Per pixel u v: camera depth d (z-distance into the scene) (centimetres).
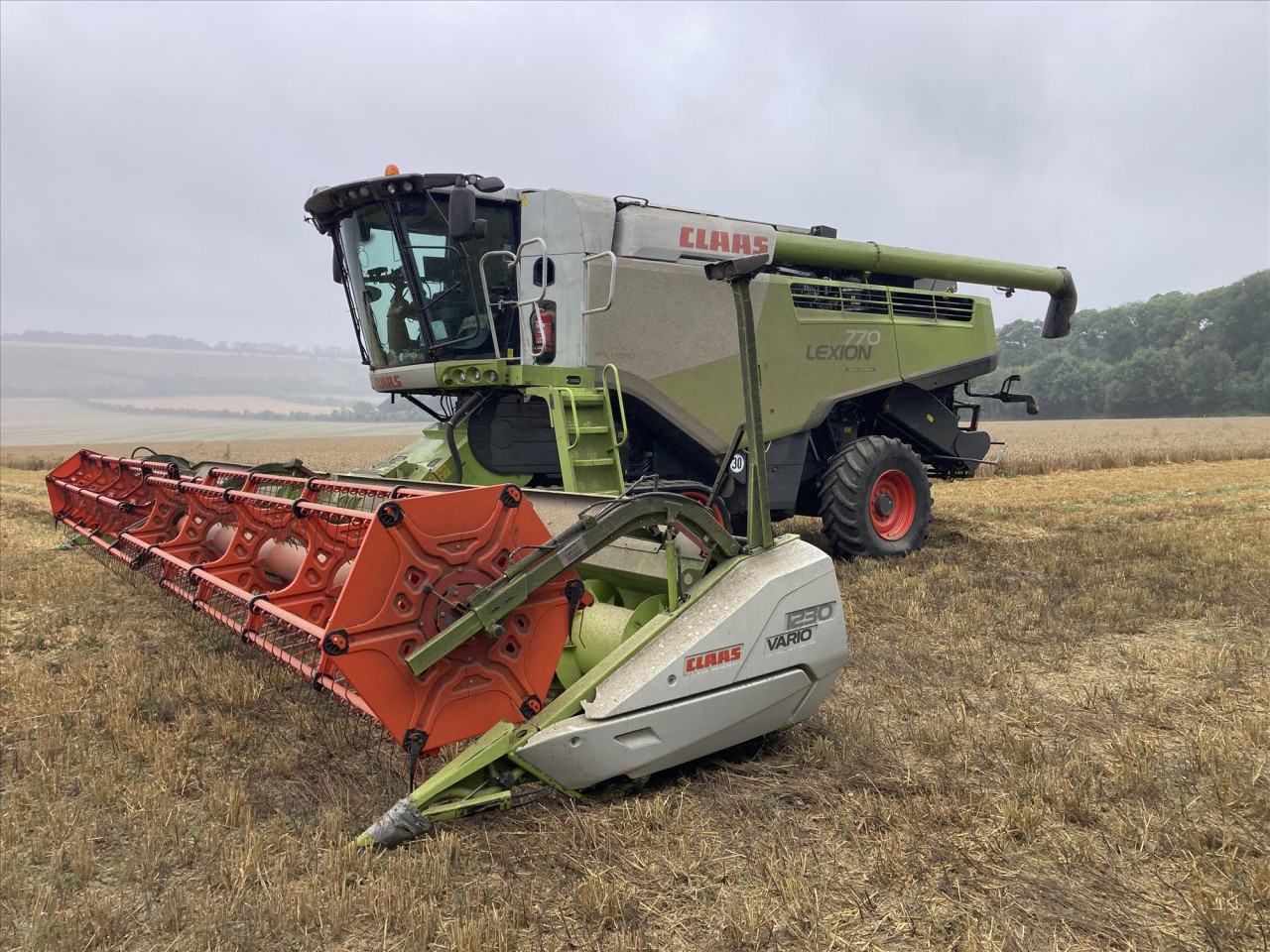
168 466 610
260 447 5816
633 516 338
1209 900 259
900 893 271
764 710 366
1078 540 913
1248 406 8431
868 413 898
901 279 921
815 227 854
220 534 519
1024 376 10044
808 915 257
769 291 743
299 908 255
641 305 658
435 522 301
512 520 318
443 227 635
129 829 314
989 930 252
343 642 281
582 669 385
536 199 650
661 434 704
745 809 327
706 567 368
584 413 568
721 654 345
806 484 891
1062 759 373
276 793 339
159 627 588
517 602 310
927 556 841
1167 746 390
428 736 300
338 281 709
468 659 311
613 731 318
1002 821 314
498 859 288
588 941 247
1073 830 312
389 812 297
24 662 513
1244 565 762
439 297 635
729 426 721
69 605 642
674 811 324
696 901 266
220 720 405
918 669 498
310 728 401
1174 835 304
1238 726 405
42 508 1312
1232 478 1792
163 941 247
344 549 364
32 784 351
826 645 380
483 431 609
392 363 678
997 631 576
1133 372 8925
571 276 632
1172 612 616
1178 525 1041
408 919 251
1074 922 257
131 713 421
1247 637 560
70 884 276
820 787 346
